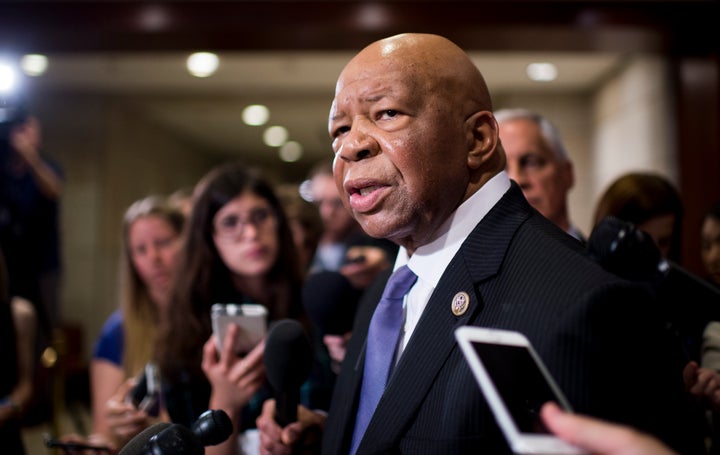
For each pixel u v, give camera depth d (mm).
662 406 842
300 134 10023
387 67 1025
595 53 4637
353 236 3613
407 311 1112
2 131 4098
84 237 7863
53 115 7957
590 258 897
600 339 828
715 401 1220
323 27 4207
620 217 1759
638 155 6051
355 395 1158
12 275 4078
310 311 1639
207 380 1859
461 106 1042
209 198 1956
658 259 859
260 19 4223
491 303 959
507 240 1003
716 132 4320
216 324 1479
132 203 8641
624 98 6398
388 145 1008
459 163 1035
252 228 1945
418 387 968
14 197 4125
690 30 4250
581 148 7441
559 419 662
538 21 4195
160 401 1918
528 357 775
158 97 8070
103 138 7941
